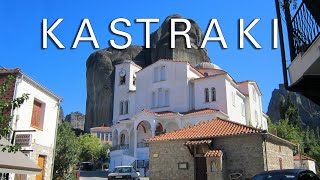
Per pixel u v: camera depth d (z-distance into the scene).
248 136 21.84
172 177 23.44
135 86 57.44
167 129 44.03
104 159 75.00
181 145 23.72
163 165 23.97
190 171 22.89
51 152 19.53
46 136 19.00
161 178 23.78
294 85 9.52
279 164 23.66
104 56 104.12
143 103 50.88
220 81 45.12
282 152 24.86
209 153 21.89
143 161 41.22
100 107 99.69
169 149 24.09
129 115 56.56
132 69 61.22
